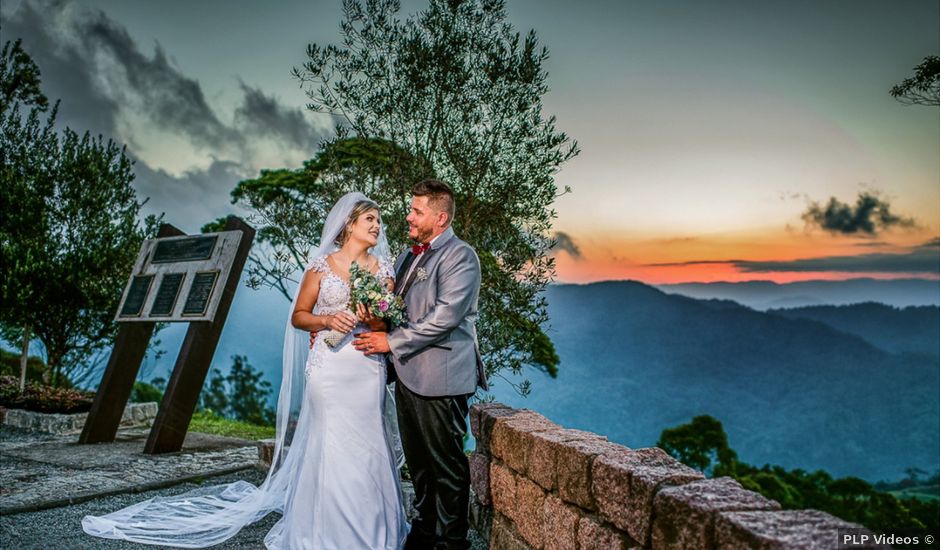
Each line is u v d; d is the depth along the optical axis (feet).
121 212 36.83
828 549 6.35
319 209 24.59
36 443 27.40
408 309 13.84
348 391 14.33
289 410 17.12
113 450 25.55
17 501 17.94
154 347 41.39
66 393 33.53
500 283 21.66
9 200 34.58
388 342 13.41
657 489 8.69
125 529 15.72
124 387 28.07
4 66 37.58
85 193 35.58
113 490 19.38
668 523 8.32
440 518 13.41
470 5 22.90
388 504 14.40
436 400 13.37
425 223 14.03
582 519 10.53
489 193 22.25
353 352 14.44
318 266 14.99
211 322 25.80
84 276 35.06
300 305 14.90
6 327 38.06
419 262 14.14
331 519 13.88
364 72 23.11
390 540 14.29
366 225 15.10
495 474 14.30
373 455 14.33
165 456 24.38
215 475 21.75
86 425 27.32
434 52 22.17
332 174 23.12
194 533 15.76
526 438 12.63
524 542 12.91
